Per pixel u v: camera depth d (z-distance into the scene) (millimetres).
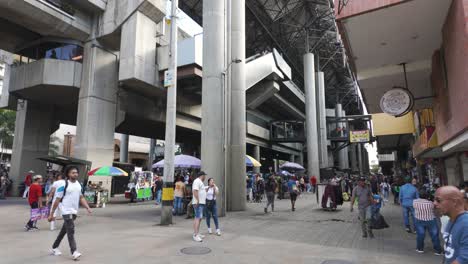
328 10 39062
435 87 9633
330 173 35438
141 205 17406
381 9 6891
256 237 8227
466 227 2246
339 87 64938
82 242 7434
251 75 24438
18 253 6340
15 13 17078
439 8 6859
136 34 19078
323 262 5828
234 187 14977
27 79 19891
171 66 11250
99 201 16109
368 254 6473
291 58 50562
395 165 46656
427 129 11859
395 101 9102
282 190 22172
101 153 19688
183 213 13133
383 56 9461
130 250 6648
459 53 6184
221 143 13594
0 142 41344
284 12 38188
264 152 51781
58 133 55406
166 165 10562
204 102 13977
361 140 42656
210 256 6207
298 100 46219
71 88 19922
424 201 6703
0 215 12219
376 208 9195
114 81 21047
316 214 13328
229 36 16344
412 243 7598
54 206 6289
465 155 12227
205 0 14594
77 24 19234
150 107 24406
